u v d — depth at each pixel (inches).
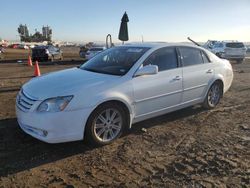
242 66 848.3
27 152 192.2
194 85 265.1
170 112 258.8
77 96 189.3
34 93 194.2
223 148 203.2
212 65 285.1
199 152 196.4
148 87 224.5
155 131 233.3
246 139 219.6
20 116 198.5
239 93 382.6
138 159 186.1
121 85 208.8
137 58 228.5
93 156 189.5
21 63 1069.8
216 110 292.5
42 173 168.1
